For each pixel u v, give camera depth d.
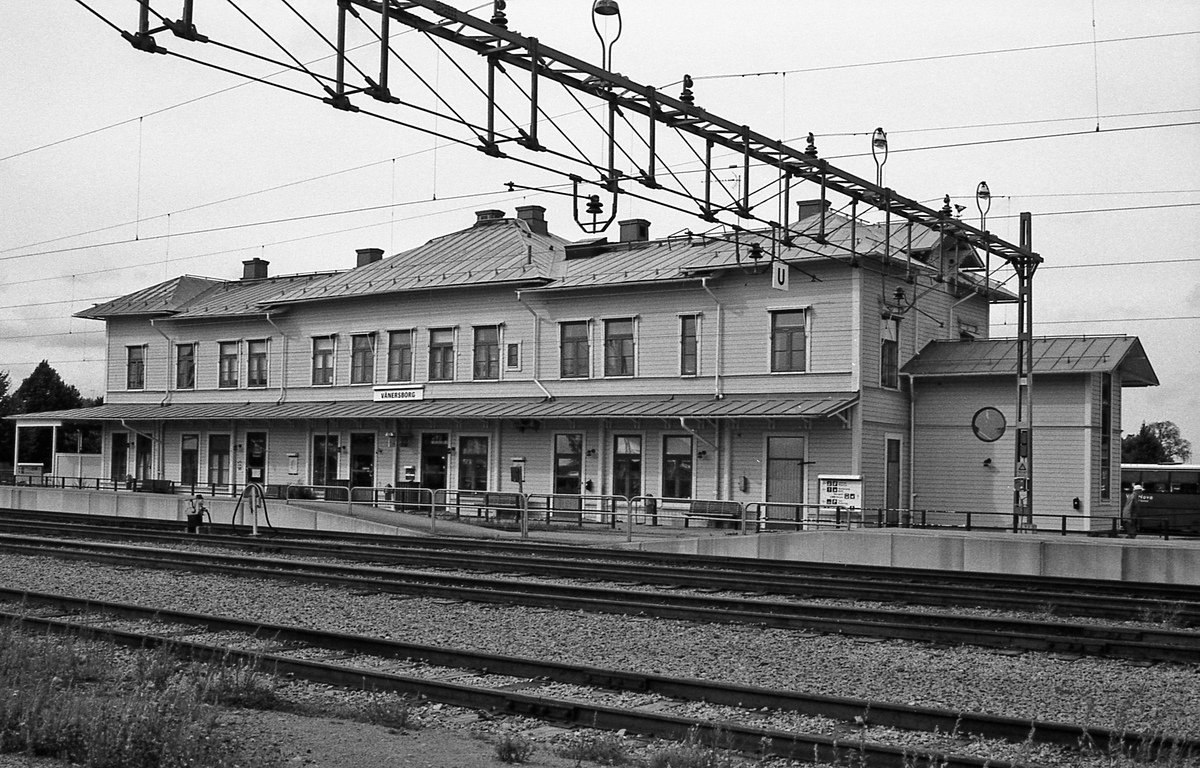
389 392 45.22
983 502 36.09
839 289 35.62
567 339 41.09
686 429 36.31
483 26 16.22
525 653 13.34
